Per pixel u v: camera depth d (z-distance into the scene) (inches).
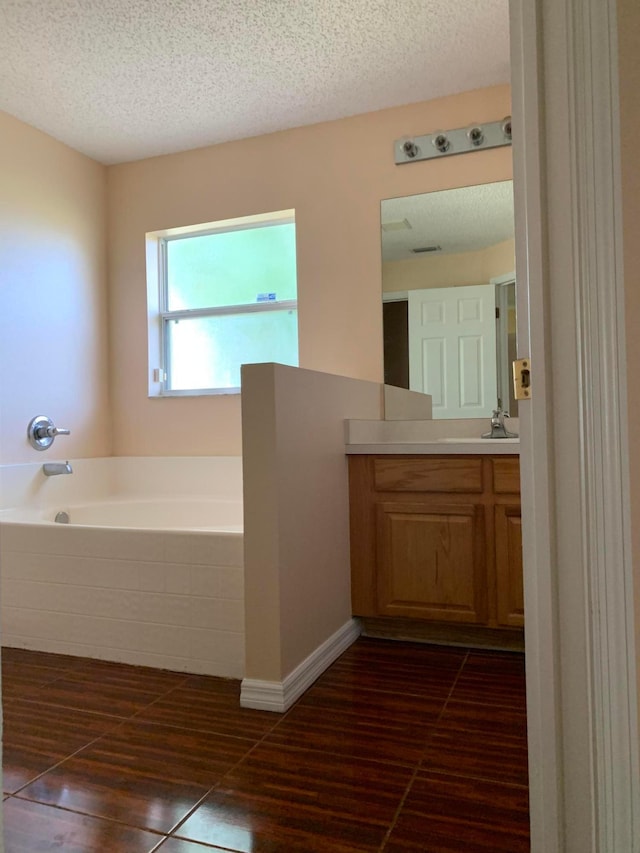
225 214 129.1
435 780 56.1
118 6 87.1
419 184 116.0
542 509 35.8
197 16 89.4
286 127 123.6
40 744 63.8
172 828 49.8
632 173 34.0
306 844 47.6
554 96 35.4
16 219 116.4
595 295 34.2
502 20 92.0
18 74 102.8
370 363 118.8
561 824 35.7
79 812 52.0
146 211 135.6
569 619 35.5
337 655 88.7
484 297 112.8
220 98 111.9
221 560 81.7
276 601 72.7
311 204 122.7
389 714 69.9
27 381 118.1
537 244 35.6
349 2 87.2
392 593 94.6
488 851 46.4
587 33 34.7
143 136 125.4
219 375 135.6
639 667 33.3
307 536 81.4
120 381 138.4
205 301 137.2
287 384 77.0
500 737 64.1
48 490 119.6
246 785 55.7
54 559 91.1
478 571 90.3
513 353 110.8
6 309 114.0
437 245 115.0
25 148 118.8
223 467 128.1
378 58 100.8
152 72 103.1
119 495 133.3
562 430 35.5
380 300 118.3
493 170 111.7
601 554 34.0
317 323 122.4
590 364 34.4
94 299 135.0
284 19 90.5
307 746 62.7
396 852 46.5
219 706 72.7
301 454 80.4
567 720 35.6
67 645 90.5
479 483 89.9
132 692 77.0
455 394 113.9
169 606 84.6
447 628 94.7
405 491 94.0
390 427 116.0
